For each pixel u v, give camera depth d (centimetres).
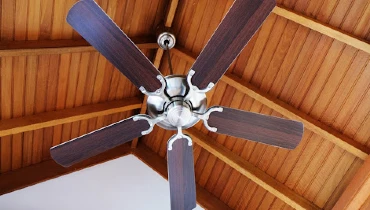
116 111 356
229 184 381
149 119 195
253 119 197
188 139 201
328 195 324
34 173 341
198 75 183
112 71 338
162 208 397
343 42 277
